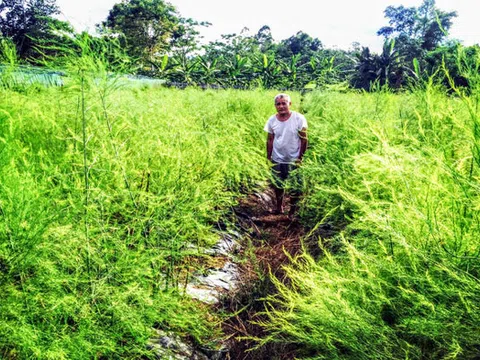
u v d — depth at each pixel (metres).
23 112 2.11
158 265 2.04
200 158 2.77
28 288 1.49
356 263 1.98
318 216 3.42
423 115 2.88
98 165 2.04
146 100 3.50
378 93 4.52
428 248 1.65
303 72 29.86
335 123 4.37
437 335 1.50
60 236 1.56
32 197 1.61
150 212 2.00
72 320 1.72
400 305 1.70
